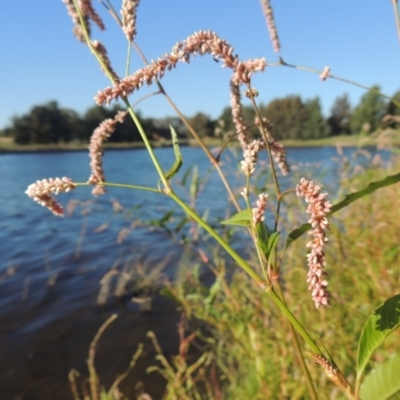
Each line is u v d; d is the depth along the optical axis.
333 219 4.17
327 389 2.59
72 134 52.31
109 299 6.97
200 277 7.10
